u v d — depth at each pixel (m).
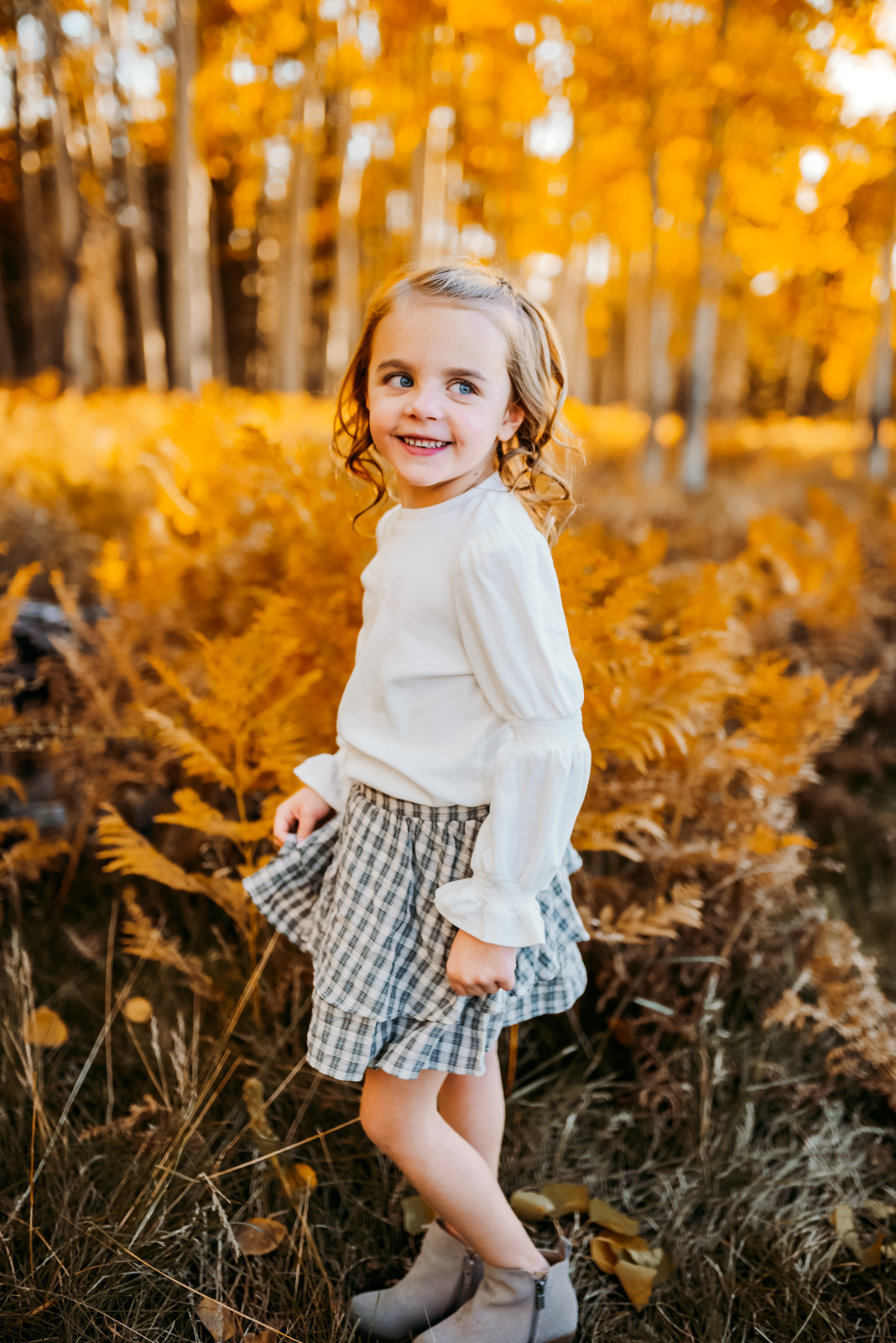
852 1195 1.58
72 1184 1.46
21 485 4.73
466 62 11.75
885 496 5.61
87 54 15.26
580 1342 1.34
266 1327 1.27
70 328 14.32
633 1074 1.81
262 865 1.80
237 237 24.14
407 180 18.27
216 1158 1.51
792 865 1.89
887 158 9.97
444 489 1.16
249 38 13.29
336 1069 1.12
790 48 8.45
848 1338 1.35
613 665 1.87
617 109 9.55
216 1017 1.83
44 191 21.55
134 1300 1.33
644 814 1.87
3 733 2.15
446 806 1.12
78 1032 1.82
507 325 1.13
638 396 18.67
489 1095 1.33
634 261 16.45
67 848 2.18
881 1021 1.71
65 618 2.93
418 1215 1.47
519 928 1.03
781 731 2.14
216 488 2.96
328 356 15.46
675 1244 1.46
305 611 2.12
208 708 1.78
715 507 6.62
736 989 1.99
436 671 1.11
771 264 10.84
